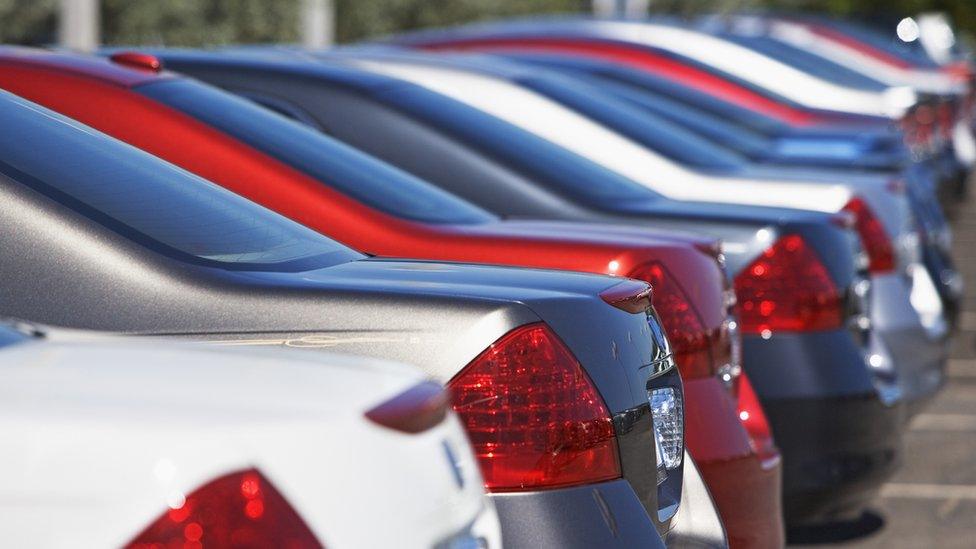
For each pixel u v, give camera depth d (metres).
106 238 5.31
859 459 9.27
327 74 9.70
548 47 23.78
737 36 30.84
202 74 9.69
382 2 44.09
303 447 3.27
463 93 11.12
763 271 9.13
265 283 5.27
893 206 12.58
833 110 23.00
